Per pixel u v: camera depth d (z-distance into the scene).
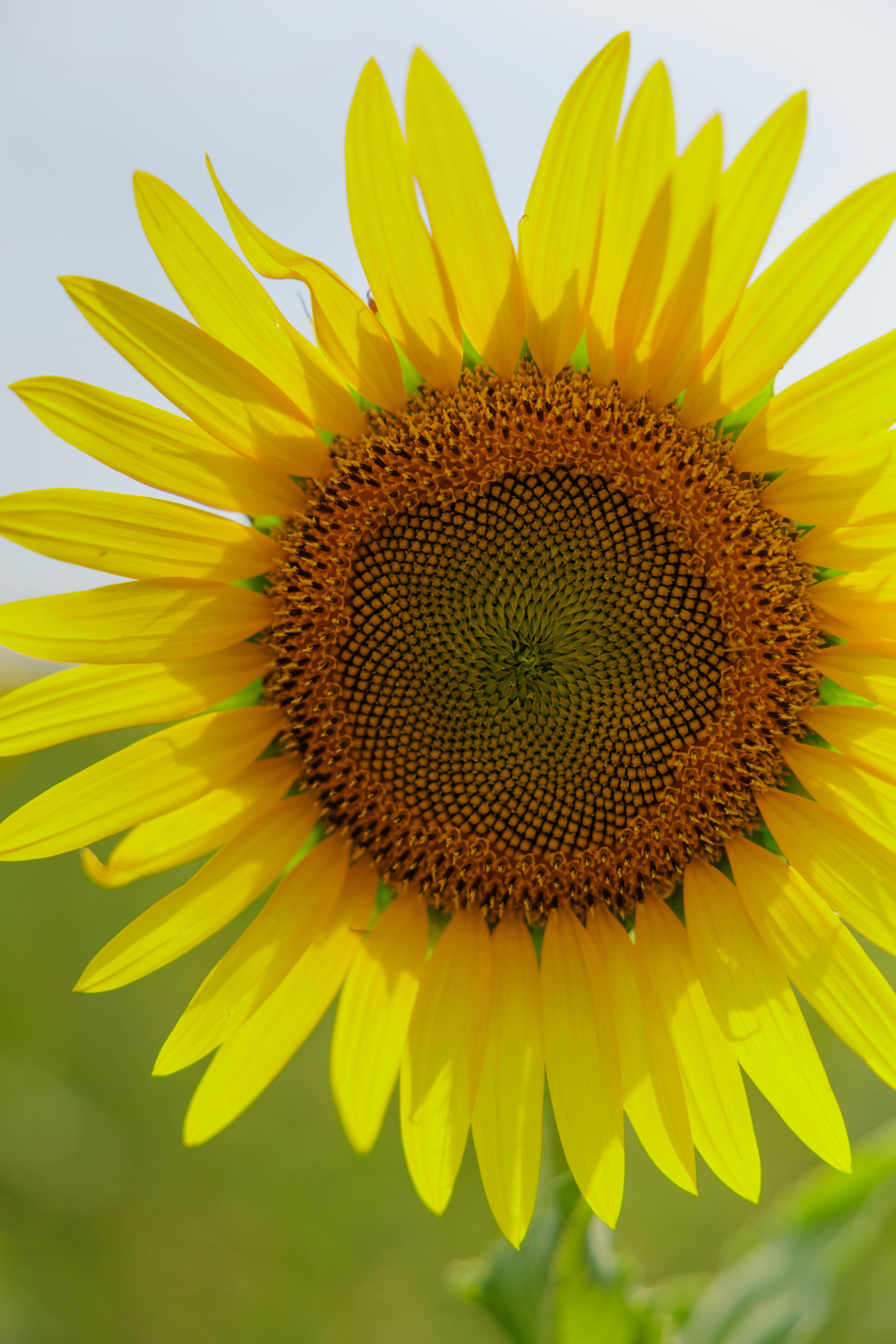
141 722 0.76
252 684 0.78
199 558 0.76
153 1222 1.06
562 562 0.78
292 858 0.78
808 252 0.74
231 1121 0.75
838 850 0.77
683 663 0.78
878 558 0.76
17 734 0.75
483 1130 0.76
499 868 0.78
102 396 0.75
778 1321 0.82
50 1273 0.98
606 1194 0.75
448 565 0.78
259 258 0.73
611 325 0.76
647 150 0.73
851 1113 1.05
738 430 0.77
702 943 0.77
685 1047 0.77
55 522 0.75
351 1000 0.77
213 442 0.76
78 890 1.30
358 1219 1.07
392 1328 1.01
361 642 0.78
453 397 0.77
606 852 0.78
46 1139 1.04
